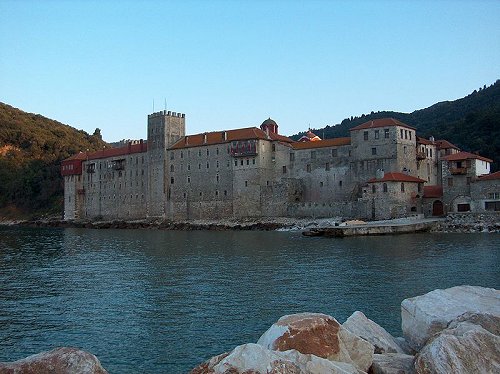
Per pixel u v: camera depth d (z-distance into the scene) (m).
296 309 33.31
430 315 17.91
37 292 41.81
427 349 13.86
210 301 36.56
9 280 48.19
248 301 36.16
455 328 14.89
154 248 78.25
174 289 41.62
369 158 122.06
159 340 27.47
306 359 13.37
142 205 163.38
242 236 99.69
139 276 49.12
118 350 25.94
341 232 88.38
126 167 168.62
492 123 174.38
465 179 97.94
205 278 46.50
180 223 145.00
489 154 158.88
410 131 123.00
